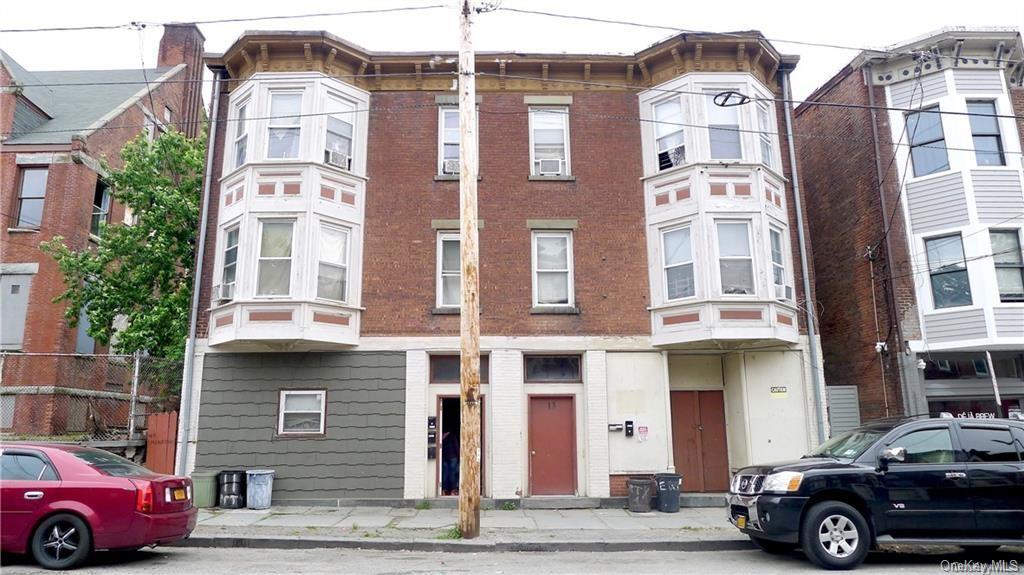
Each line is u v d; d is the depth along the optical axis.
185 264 17.98
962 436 9.16
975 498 8.79
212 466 14.23
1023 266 15.41
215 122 16.02
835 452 9.85
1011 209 15.59
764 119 16.02
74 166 20.19
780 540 8.87
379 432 14.41
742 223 14.88
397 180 15.57
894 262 16.19
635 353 14.99
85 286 18.48
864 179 17.28
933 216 16.02
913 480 8.84
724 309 14.27
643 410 14.73
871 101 17.08
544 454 14.77
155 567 8.51
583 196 15.67
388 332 14.84
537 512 13.55
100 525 8.38
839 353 18.08
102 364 19.73
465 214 10.94
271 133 15.03
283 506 13.99
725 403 15.59
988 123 16.20
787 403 14.91
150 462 14.95
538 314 15.03
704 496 14.51
